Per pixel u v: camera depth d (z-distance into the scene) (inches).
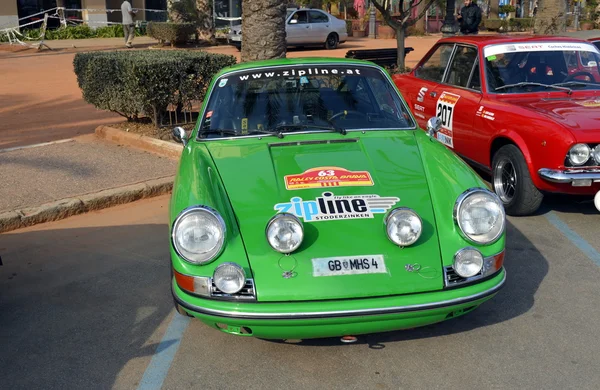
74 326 163.2
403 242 133.2
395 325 130.7
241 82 192.2
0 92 540.4
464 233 135.9
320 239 134.3
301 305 126.4
